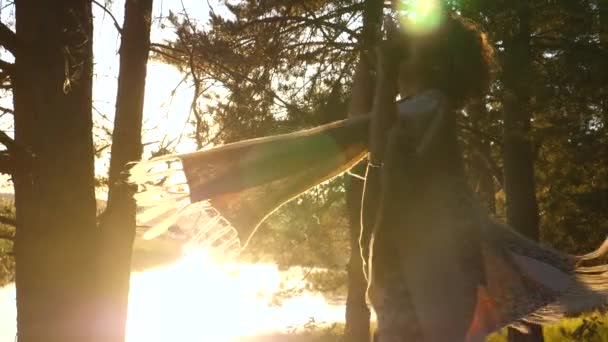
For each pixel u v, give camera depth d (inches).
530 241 113.4
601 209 760.3
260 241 668.1
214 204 114.3
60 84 362.9
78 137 366.9
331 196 639.1
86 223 368.5
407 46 107.4
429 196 104.0
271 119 484.1
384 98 105.2
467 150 708.7
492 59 112.5
